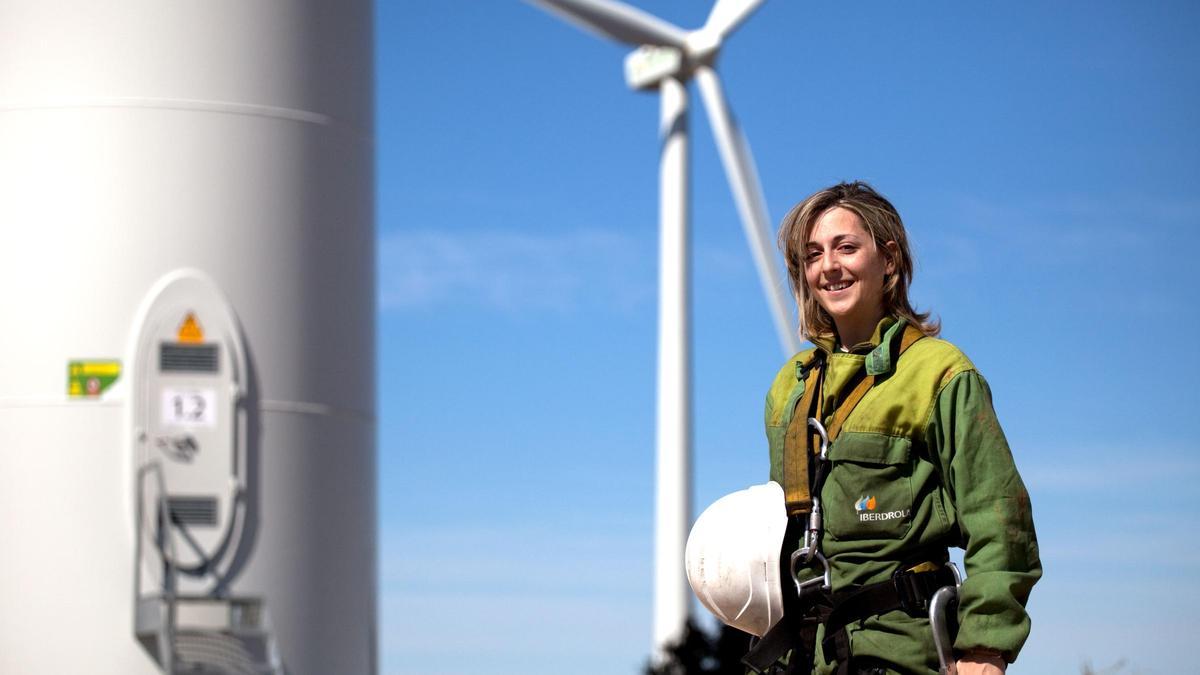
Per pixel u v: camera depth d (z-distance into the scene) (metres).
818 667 3.34
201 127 7.45
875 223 3.56
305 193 7.68
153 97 7.41
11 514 7.21
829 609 3.36
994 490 3.23
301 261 7.62
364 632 7.80
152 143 7.38
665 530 26.62
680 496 26.61
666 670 24.77
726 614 3.49
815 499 3.40
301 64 7.75
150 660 7.09
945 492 3.31
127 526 7.16
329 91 7.88
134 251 7.31
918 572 3.29
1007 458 3.26
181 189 7.38
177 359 7.29
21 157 7.41
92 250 7.30
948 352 3.34
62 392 7.24
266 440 7.40
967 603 3.20
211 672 7.12
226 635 7.23
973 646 3.17
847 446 3.33
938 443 3.29
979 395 3.28
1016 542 3.22
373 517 8.02
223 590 7.24
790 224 3.69
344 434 7.74
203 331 7.32
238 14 7.59
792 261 3.72
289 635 7.38
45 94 7.43
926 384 3.30
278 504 7.40
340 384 7.75
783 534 3.43
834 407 3.45
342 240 7.85
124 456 7.19
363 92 8.16
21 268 7.34
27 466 7.23
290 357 7.52
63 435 7.21
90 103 7.39
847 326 3.60
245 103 7.55
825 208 3.62
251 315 7.43
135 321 7.27
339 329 7.78
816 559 3.41
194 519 7.24
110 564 7.14
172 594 7.05
